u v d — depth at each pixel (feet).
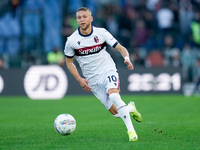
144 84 213.46
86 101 186.80
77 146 77.46
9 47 243.19
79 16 85.15
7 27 243.81
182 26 263.90
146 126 107.96
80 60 89.61
